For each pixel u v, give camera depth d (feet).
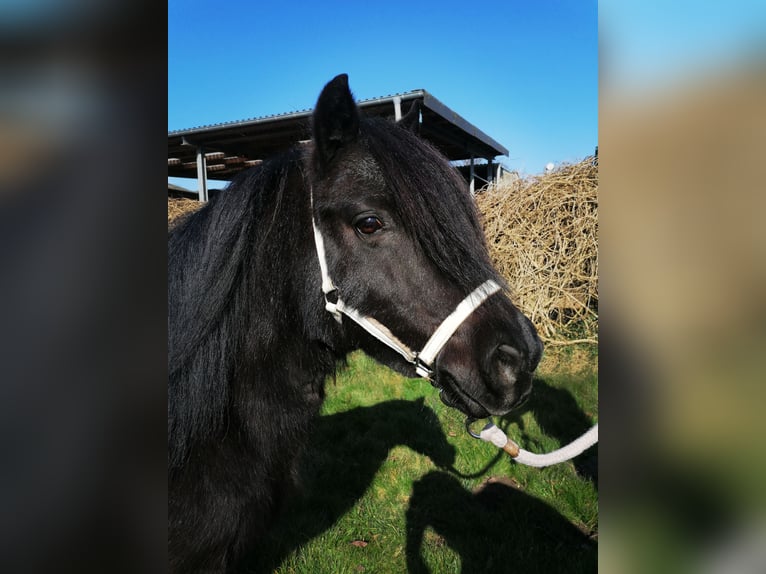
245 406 5.45
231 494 5.38
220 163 39.01
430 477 11.39
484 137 32.35
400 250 4.93
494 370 4.85
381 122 5.58
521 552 8.94
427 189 4.88
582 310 21.63
